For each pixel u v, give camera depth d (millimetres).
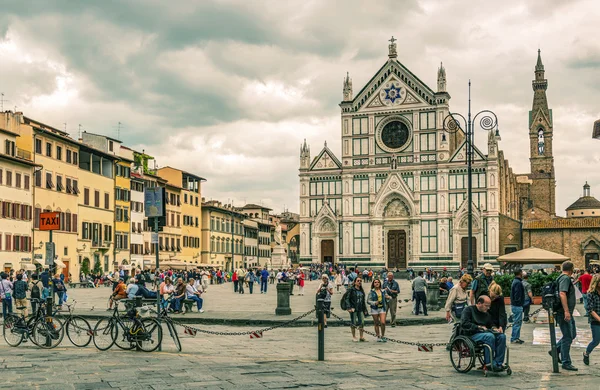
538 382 16812
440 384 16469
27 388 15766
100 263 95375
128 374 17781
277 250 111500
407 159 122312
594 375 17984
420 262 119750
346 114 126375
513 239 114188
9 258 73562
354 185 125438
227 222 146125
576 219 111125
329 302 33250
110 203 99062
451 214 118250
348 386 16125
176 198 122875
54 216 32469
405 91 123000
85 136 98812
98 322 24062
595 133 24953
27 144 79062
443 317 36969
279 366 19469
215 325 35219
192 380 16875
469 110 50875
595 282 19469
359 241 124438
